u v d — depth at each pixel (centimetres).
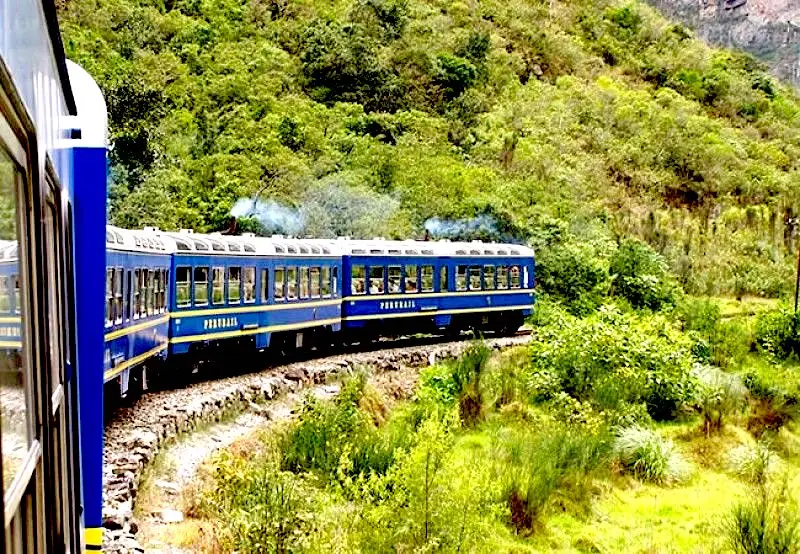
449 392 1571
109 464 907
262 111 3547
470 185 3444
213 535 812
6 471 190
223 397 1309
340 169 3284
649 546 1045
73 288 477
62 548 339
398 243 2123
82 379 521
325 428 1142
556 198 3666
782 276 3784
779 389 1711
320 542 774
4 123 191
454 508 876
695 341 2116
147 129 2803
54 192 351
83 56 2980
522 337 2405
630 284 2969
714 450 1434
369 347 2047
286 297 1728
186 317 1441
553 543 1045
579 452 1250
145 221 2530
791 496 1221
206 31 4128
